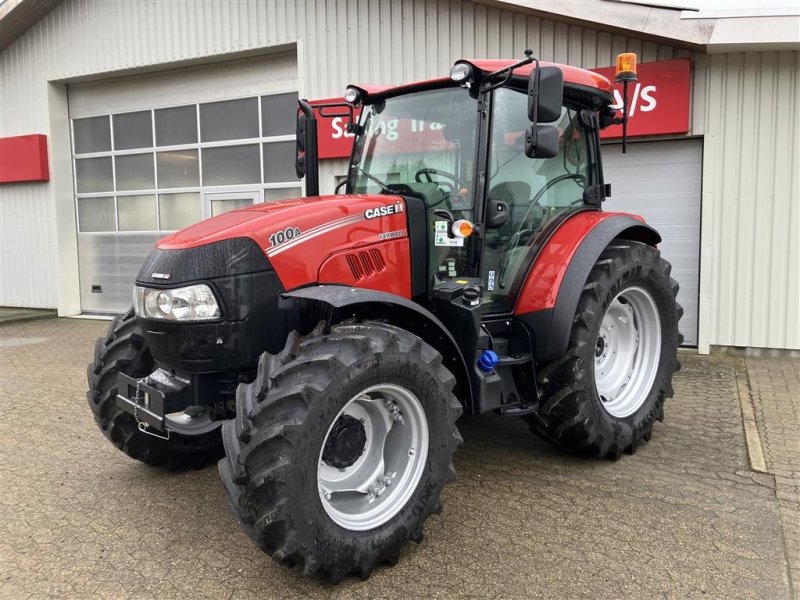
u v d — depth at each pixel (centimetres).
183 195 1043
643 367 427
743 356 678
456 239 332
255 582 271
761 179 662
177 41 966
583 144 419
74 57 1053
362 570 266
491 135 336
